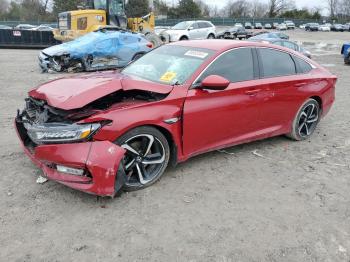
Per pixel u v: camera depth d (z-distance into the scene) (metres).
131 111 3.68
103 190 3.46
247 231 3.36
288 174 4.57
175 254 3.02
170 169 4.51
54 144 3.47
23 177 4.17
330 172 4.68
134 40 13.80
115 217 3.48
